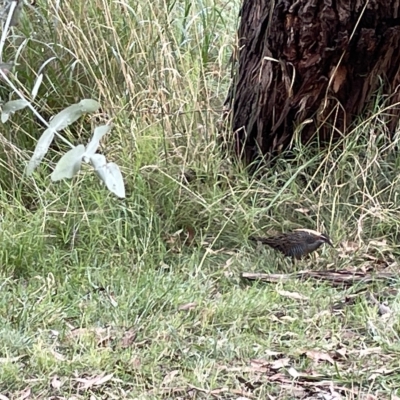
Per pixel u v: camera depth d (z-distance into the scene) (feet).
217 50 17.01
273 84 13.80
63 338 10.19
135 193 13.10
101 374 9.49
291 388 9.30
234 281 11.92
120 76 15.48
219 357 9.91
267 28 13.60
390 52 13.47
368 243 12.89
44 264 11.99
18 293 11.28
